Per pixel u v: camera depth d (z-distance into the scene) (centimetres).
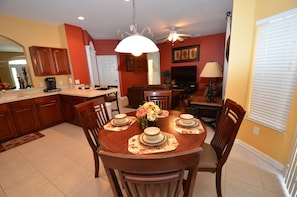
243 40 213
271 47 183
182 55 661
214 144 160
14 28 320
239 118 116
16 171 198
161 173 70
